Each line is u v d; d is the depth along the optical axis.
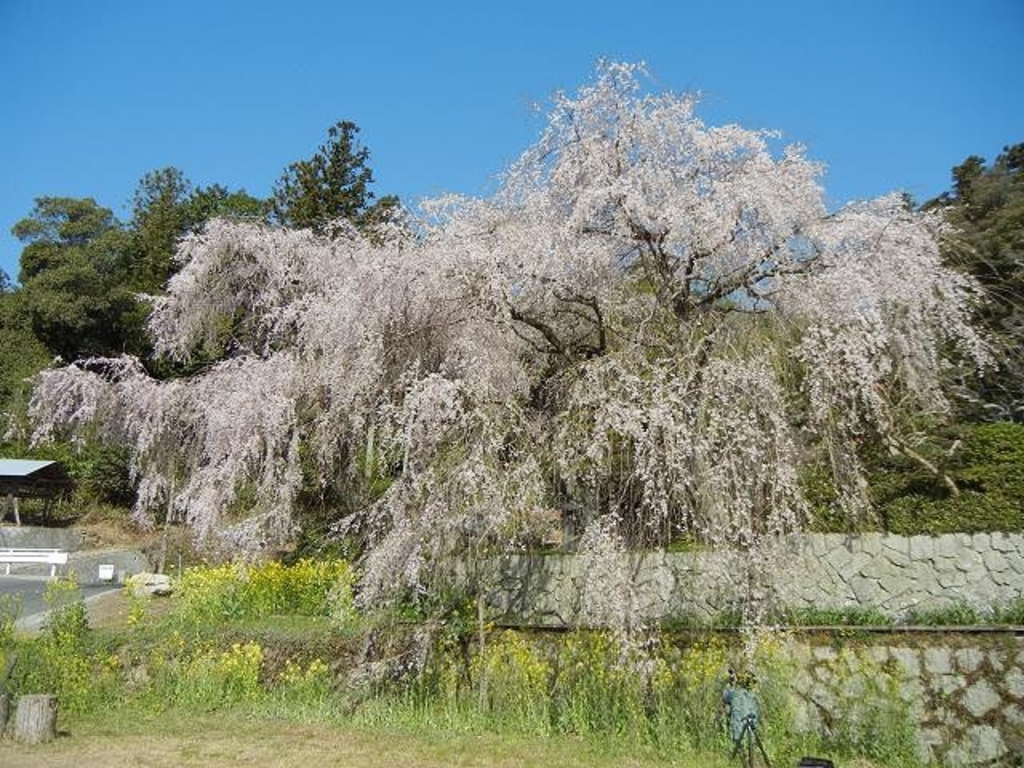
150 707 7.34
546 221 7.35
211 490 9.27
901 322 6.94
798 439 6.75
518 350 7.64
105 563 16.36
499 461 6.80
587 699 6.62
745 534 6.04
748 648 6.11
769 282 6.99
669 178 7.10
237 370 10.54
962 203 13.17
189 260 12.21
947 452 7.38
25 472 18.33
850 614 7.05
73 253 26.33
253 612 8.80
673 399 6.10
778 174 6.94
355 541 7.75
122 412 12.39
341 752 6.15
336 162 20.92
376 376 7.46
